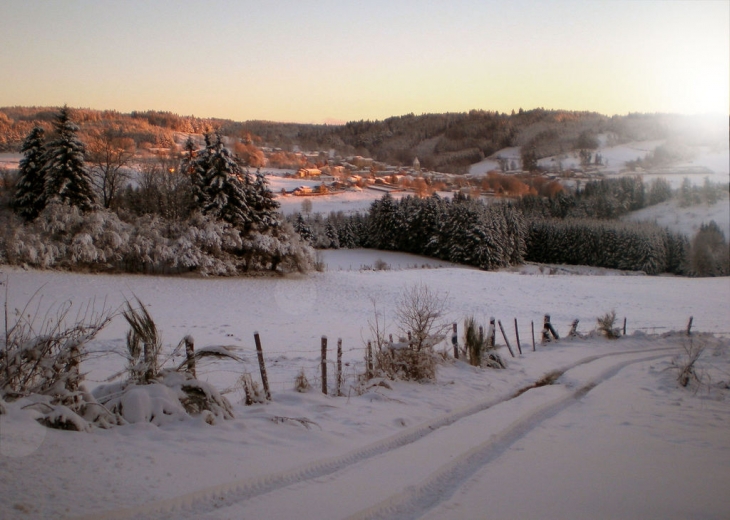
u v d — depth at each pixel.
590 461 6.96
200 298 34.53
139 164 50.38
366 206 121.94
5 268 34.66
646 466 6.87
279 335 22.27
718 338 23.52
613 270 81.00
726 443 8.05
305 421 7.50
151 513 4.37
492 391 11.48
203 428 6.60
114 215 41.25
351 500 5.11
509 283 49.75
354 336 22.66
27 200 41.41
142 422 6.38
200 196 45.00
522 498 5.55
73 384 6.63
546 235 88.81
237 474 5.37
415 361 11.70
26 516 3.90
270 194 47.03
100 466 4.97
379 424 8.02
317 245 88.31
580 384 12.94
